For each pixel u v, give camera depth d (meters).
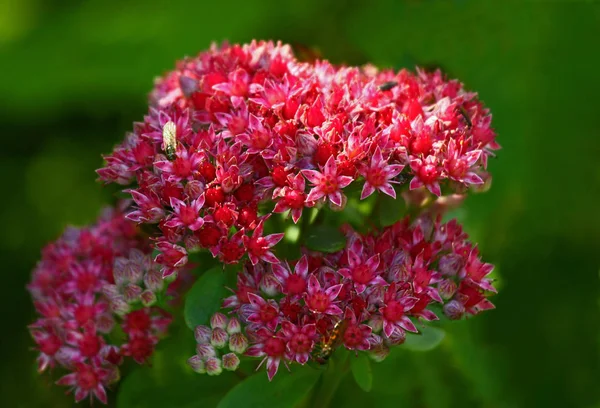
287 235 0.36
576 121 0.45
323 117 0.34
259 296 0.34
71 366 0.36
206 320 0.35
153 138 0.35
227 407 0.35
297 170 0.34
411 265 0.34
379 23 0.46
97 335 0.36
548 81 0.45
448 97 0.35
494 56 0.45
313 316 0.34
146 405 0.37
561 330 0.46
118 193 0.35
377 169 0.34
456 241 0.35
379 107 0.35
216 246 0.34
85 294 0.37
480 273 0.35
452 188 0.34
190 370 0.39
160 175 0.35
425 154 0.34
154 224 0.35
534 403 0.45
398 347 0.39
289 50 0.37
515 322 0.46
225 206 0.34
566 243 0.46
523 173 0.45
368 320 0.34
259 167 0.35
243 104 0.35
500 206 0.45
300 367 0.35
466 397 0.44
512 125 0.45
